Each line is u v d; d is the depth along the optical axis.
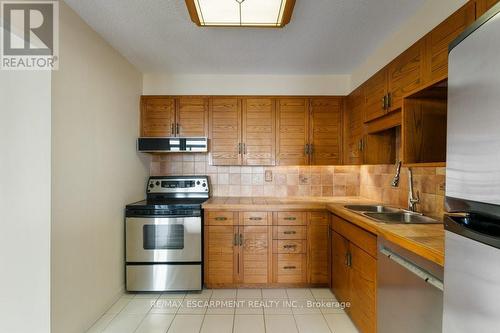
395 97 1.93
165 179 3.01
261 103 2.92
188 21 1.91
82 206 1.85
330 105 2.93
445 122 1.72
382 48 2.29
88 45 1.94
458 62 0.75
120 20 1.89
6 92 1.55
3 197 1.55
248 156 2.91
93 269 1.98
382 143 2.46
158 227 2.48
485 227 0.68
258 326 1.98
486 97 0.64
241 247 2.58
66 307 1.69
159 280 2.48
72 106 1.76
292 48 2.35
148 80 2.98
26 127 1.56
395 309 1.38
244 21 1.68
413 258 1.24
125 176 2.52
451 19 1.36
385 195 2.60
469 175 0.70
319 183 3.17
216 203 2.63
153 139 2.71
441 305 1.05
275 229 2.59
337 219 2.32
